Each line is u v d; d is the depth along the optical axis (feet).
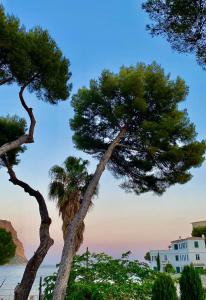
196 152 44.73
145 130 42.45
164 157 43.93
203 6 24.94
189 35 26.76
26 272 37.40
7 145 34.78
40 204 42.37
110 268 34.50
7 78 36.96
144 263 35.29
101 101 46.60
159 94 45.03
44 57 36.55
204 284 51.98
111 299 32.12
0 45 33.83
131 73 45.19
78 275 35.78
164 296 30.12
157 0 27.02
